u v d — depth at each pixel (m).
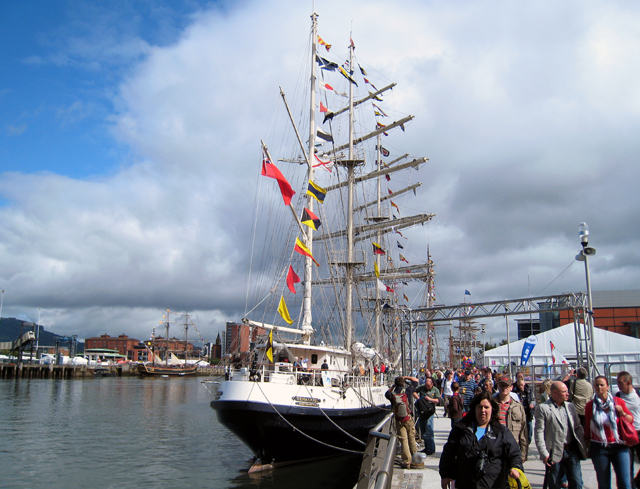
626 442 8.91
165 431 39.28
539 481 12.36
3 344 179.50
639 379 25.95
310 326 27.98
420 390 17.08
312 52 33.09
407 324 42.50
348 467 23.52
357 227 51.78
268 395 21.88
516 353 43.50
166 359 183.00
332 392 23.88
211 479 22.69
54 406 58.09
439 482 12.47
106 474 23.95
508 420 10.67
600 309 79.19
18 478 23.17
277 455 22.95
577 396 10.80
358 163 45.53
